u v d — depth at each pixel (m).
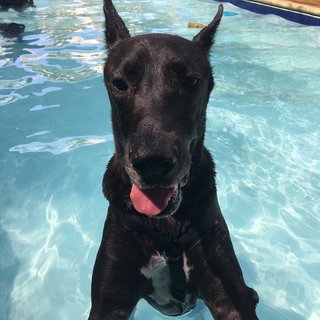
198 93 0.43
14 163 0.71
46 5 1.65
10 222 0.60
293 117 0.84
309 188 0.67
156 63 0.41
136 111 0.39
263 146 0.77
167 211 0.38
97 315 0.43
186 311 0.50
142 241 0.44
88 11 1.55
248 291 0.46
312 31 1.31
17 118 0.82
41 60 1.06
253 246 0.58
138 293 0.46
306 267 0.55
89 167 0.71
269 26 1.37
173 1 1.73
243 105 0.88
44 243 0.57
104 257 0.45
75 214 0.62
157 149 0.35
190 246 0.44
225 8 1.60
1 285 0.51
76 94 0.90
